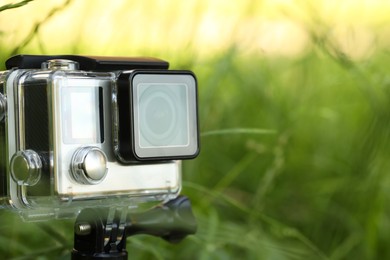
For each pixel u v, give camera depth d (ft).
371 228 2.42
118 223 1.49
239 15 2.64
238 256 2.22
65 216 1.47
